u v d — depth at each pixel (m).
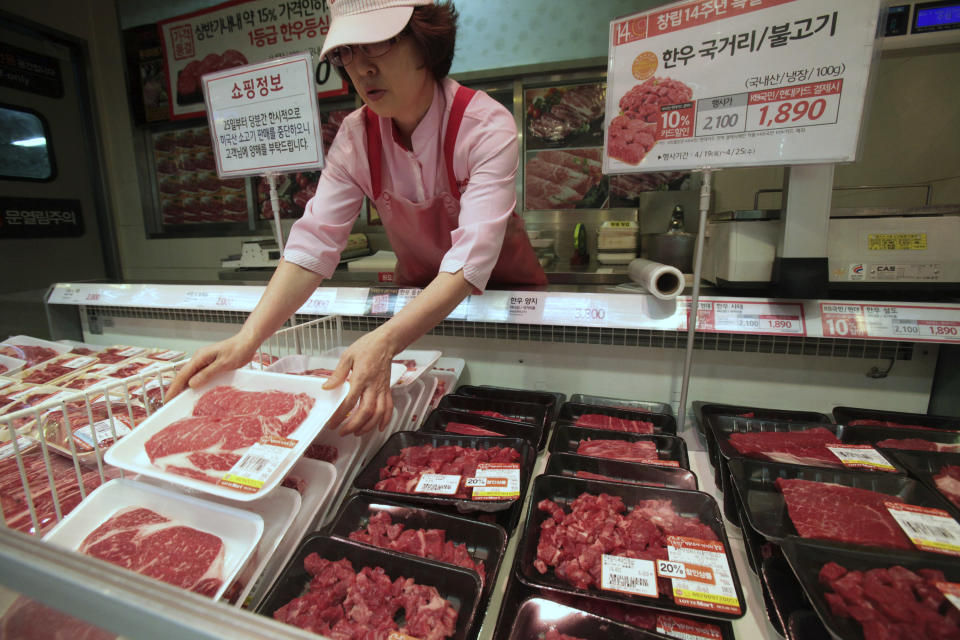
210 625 0.40
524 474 1.06
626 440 1.19
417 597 0.75
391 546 0.87
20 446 1.12
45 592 0.47
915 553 0.75
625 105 1.07
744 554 0.91
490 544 0.87
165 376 1.41
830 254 1.15
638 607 0.76
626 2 2.87
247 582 0.74
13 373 1.54
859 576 0.72
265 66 1.24
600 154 3.12
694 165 1.04
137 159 3.90
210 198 3.88
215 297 1.67
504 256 1.53
